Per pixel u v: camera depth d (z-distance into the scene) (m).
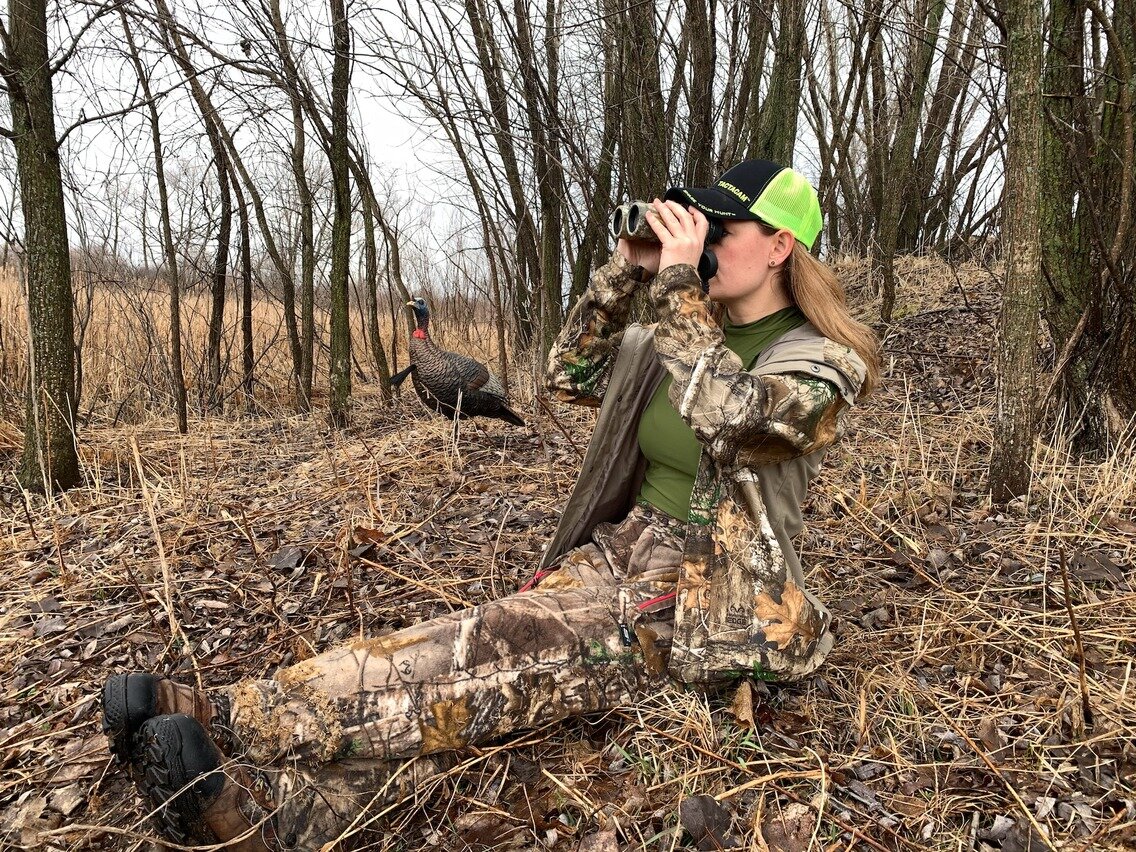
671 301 1.54
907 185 8.01
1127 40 3.32
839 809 1.50
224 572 2.79
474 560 2.76
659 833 1.46
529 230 6.71
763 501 1.67
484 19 5.18
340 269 5.38
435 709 1.49
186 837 1.35
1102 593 2.24
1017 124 2.72
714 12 5.32
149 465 4.44
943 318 6.04
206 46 4.36
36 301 3.81
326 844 1.42
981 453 3.61
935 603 2.26
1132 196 3.29
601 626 1.64
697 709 1.68
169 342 6.79
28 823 1.65
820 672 1.94
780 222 1.61
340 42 4.97
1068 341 3.14
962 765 1.60
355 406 6.30
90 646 2.36
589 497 1.95
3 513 3.74
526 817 1.55
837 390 1.54
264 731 1.43
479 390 4.52
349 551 2.81
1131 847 1.37
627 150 5.78
